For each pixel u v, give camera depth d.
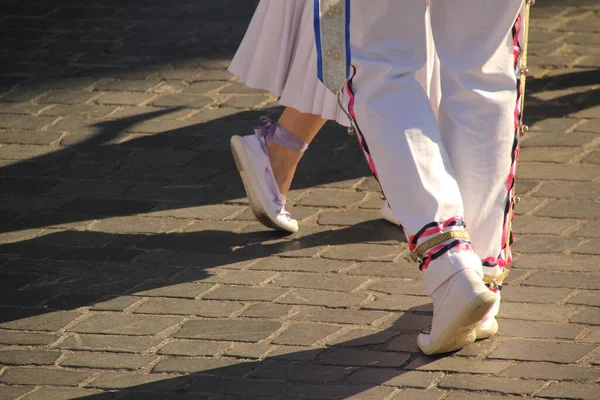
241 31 24.77
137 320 13.03
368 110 10.81
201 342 12.43
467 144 11.20
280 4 14.40
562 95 20.19
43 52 23.81
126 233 15.56
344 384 11.36
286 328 12.66
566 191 16.23
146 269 14.42
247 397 11.20
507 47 11.11
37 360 12.18
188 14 26.06
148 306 13.38
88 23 25.67
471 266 10.70
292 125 14.95
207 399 11.19
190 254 14.82
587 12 25.12
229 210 16.27
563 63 21.86
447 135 11.32
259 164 14.92
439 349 11.57
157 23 25.48
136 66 22.78
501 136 11.19
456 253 10.71
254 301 13.39
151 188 17.11
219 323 12.86
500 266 11.60
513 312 12.80
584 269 13.84
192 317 13.05
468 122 11.17
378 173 10.99
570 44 22.97
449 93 11.23
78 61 23.19
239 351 12.18
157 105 20.66
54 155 18.52
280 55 14.59
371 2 10.59
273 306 13.24
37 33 25.06
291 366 11.79
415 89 10.90
